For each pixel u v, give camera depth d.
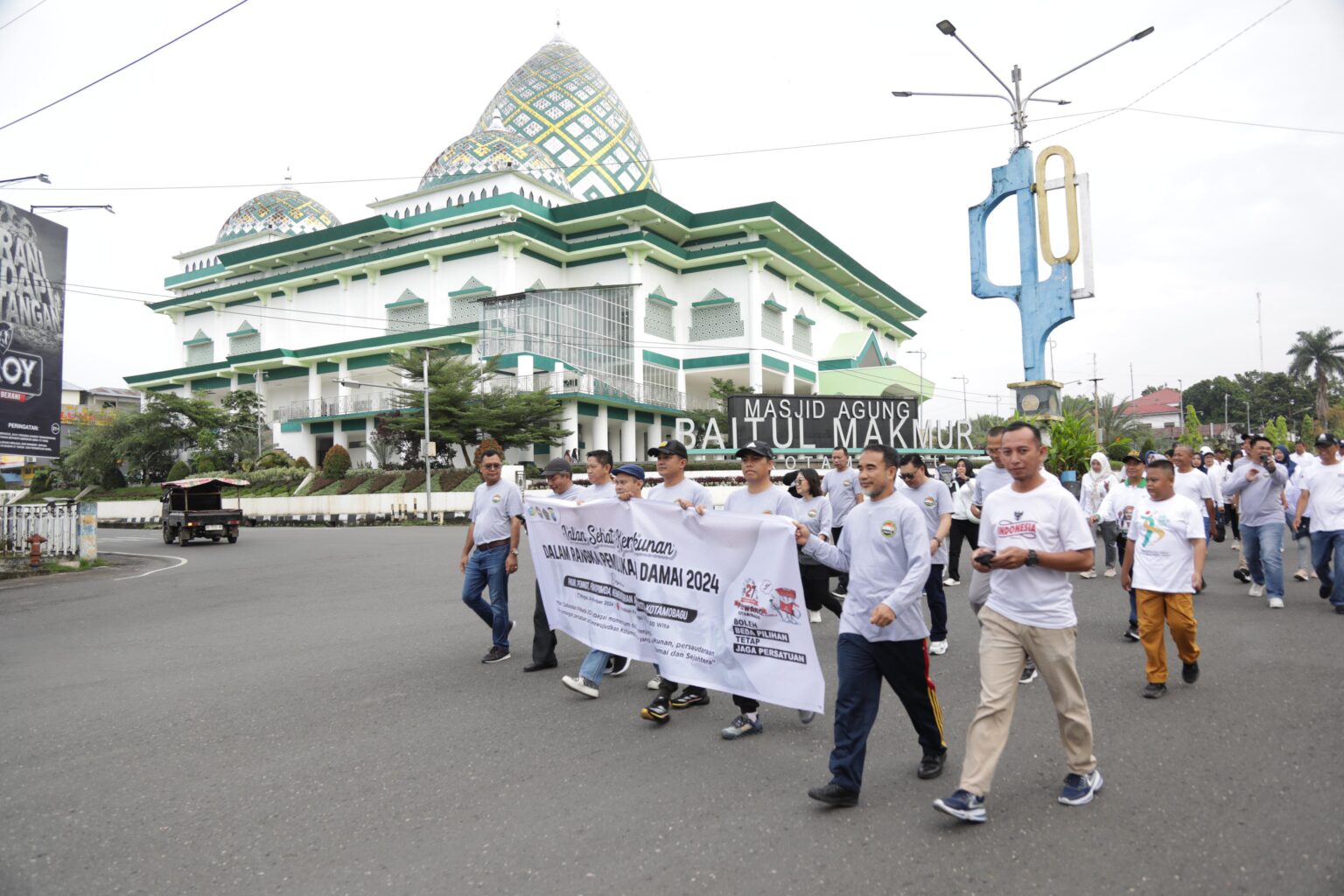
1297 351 76.12
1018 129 19.81
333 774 4.70
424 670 7.19
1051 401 19.28
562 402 38.09
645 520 5.68
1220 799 3.99
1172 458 9.84
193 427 47.28
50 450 18.03
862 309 61.84
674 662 5.47
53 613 11.63
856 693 4.11
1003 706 3.92
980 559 3.98
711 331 47.72
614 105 55.69
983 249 20.42
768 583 4.94
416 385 38.41
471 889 3.33
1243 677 6.18
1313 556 9.07
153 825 4.06
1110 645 7.53
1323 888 3.14
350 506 34.22
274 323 52.03
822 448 29.81
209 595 12.92
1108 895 3.15
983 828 3.77
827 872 3.38
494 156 47.34
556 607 6.83
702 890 3.26
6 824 4.12
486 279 43.91
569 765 4.75
